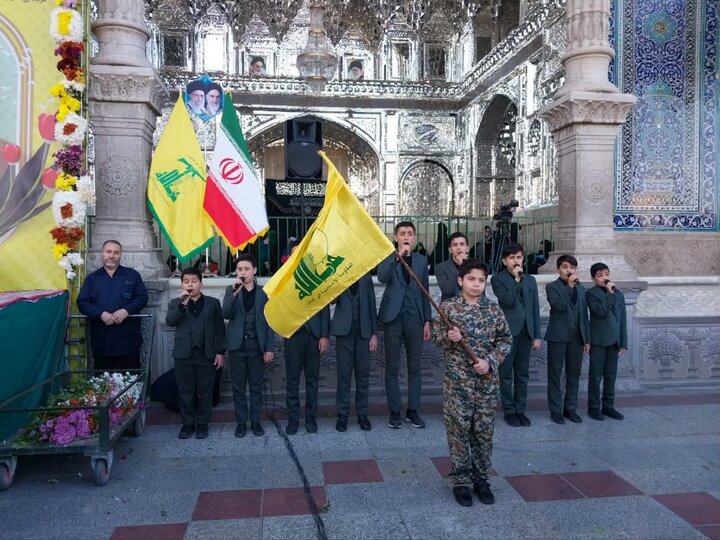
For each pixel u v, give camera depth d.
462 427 3.42
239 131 5.72
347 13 19.98
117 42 5.62
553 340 5.08
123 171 5.56
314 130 8.27
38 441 3.75
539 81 13.90
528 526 3.20
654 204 7.40
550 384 5.11
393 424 4.90
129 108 5.55
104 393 4.26
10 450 3.66
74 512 3.37
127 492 3.64
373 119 19.97
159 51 18.75
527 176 14.53
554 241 7.32
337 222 3.77
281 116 19.22
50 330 4.67
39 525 3.21
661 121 7.41
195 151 5.74
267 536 3.10
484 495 3.49
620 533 3.13
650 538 3.08
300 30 19.62
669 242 7.40
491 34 19.31
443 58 20.55
